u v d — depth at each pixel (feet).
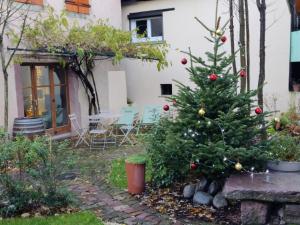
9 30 25.08
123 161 21.91
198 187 15.26
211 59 14.97
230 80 14.85
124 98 37.06
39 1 28.17
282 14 32.01
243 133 14.33
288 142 15.42
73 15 31.35
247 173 14.10
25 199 13.47
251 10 32.65
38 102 29.25
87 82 32.96
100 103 34.71
